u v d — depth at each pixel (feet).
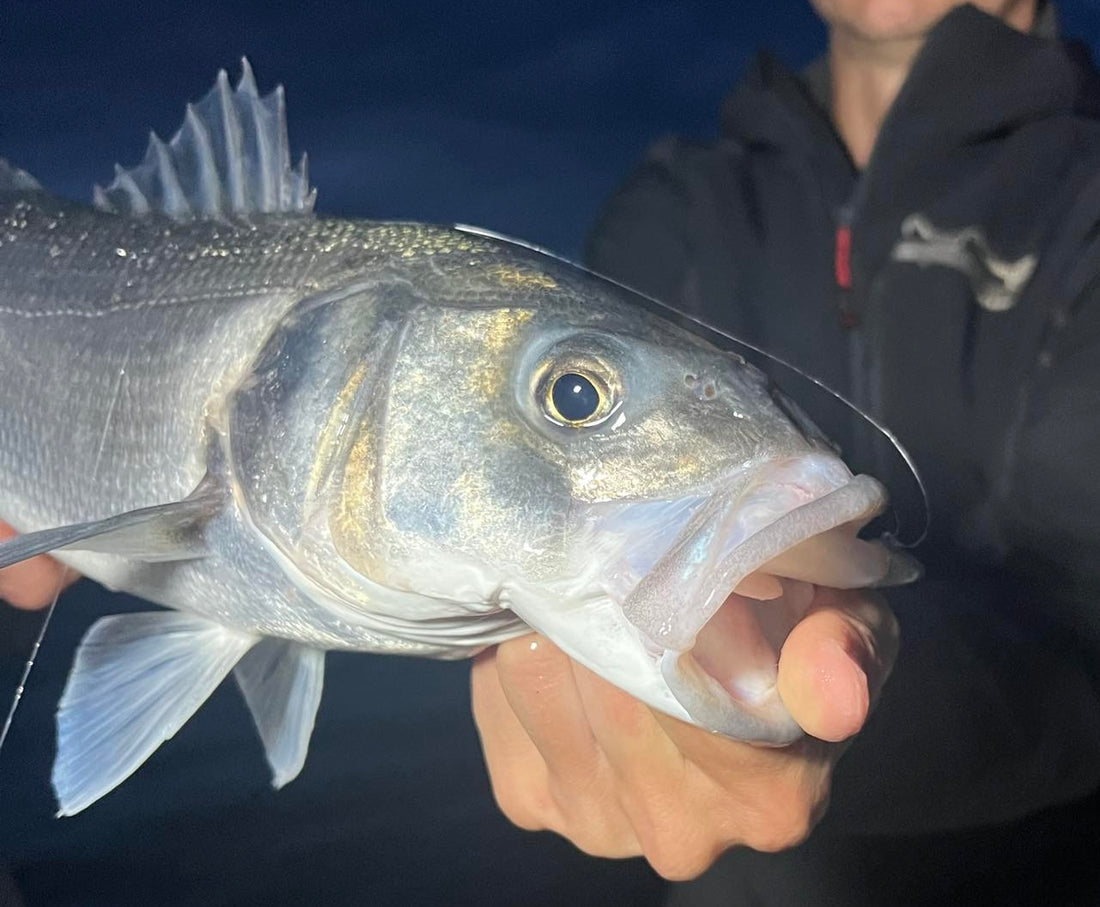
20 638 1.40
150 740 0.99
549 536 0.81
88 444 1.03
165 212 1.06
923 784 1.05
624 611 0.72
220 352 0.95
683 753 0.81
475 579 0.84
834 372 1.30
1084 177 1.21
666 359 0.82
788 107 1.42
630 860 1.33
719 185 1.41
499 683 0.97
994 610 1.14
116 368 1.01
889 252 1.28
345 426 0.88
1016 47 1.28
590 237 1.53
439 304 0.88
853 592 0.80
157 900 1.21
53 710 1.32
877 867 1.28
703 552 0.73
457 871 1.28
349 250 0.94
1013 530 1.18
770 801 0.82
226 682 1.45
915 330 1.25
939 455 1.22
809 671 0.69
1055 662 1.09
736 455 0.78
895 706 1.04
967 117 1.27
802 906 1.27
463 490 0.83
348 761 1.37
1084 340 1.14
